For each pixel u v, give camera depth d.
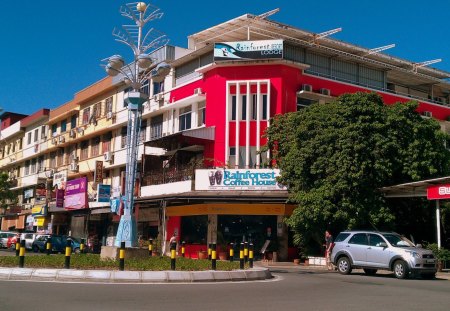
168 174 31.78
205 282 14.27
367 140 24.22
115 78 40.19
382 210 24.00
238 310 9.19
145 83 38.53
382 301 11.01
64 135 48.16
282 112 29.86
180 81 35.62
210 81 31.44
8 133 61.88
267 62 30.30
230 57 30.38
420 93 40.53
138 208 36.25
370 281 16.42
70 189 41.81
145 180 33.84
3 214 56.91
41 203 49.72
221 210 28.78
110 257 17.52
